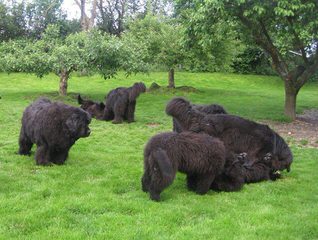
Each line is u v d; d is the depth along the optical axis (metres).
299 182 7.88
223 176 7.12
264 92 27.14
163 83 29.31
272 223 5.68
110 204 6.08
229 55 24.86
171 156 6.28
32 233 5.09
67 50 18.83
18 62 18.94
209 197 6.69
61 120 7.79
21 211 5.74
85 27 36.34
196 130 7.83
